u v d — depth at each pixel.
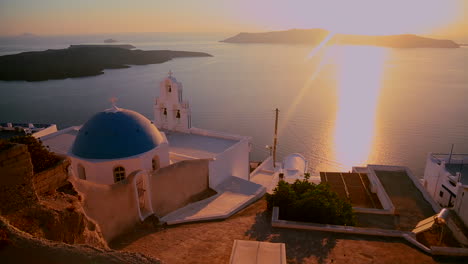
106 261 6.01
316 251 14.17
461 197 20.14
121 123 19.78
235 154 26.42
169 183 19.59
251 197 22.48
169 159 21.77
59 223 9.29
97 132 19.41
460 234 17.02
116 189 15.33
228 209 20.36
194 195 22.02
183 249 14.27
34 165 10.66
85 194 13.48
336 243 14.88
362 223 20.38
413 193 24.34
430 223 18.02
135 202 16.61
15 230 6.86
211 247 14.48
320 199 17.81
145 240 15.27
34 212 8.81
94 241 11.19
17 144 8.59
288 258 13.60
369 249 14.38
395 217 21.12
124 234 15.80
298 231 16.02
